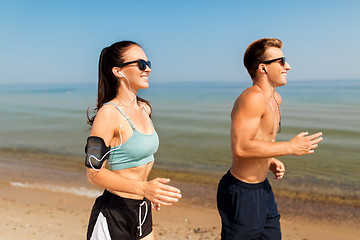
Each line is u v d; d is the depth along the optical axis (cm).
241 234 245
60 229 476
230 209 250
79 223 507
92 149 192
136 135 206
